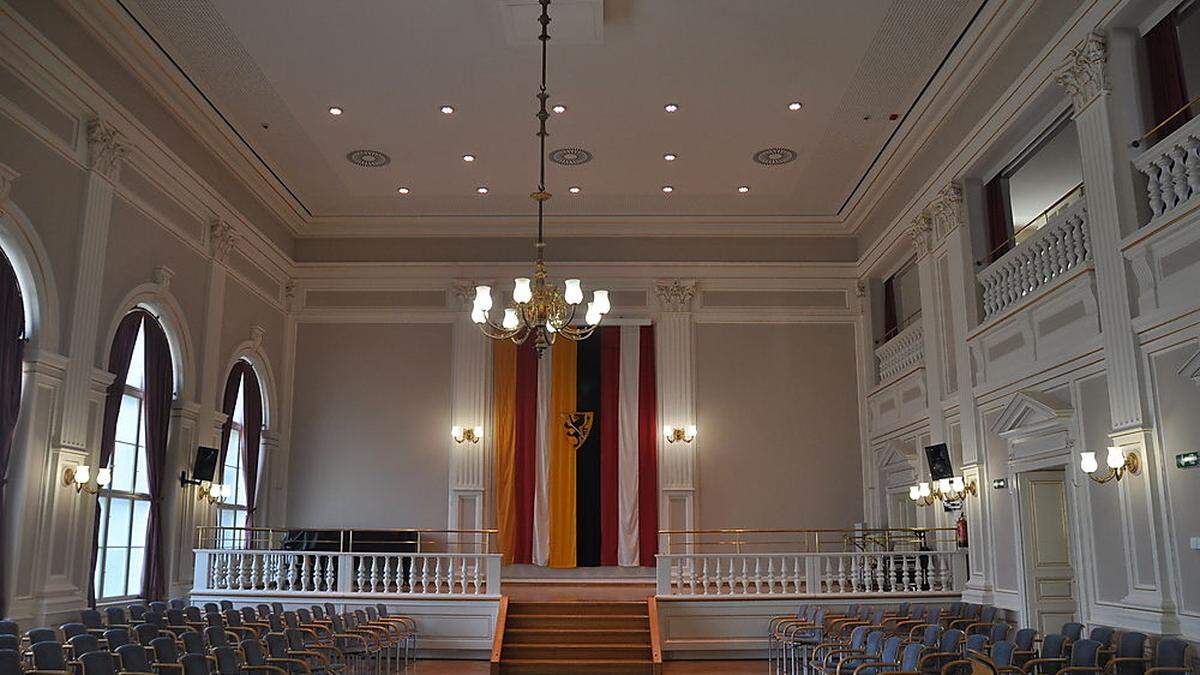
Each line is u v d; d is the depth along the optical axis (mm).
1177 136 7414
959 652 7539
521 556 14992
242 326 13922
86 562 9742
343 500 15219
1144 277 7891
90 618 8289
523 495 15188
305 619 10180
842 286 15805
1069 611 9781
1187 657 7035
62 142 9430
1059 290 9117
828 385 15492
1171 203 7664
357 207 15352
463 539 14992
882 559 12141
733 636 11727
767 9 9672
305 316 15789
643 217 15633
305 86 11273
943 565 11859
